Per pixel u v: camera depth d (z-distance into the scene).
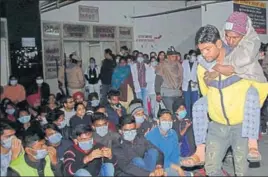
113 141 4.43
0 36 9.92
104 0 12.49
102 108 5.43
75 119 5.40
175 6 14.01
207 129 3.70
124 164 4.16
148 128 4.92
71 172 3.98
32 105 8.34
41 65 10.66
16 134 4.61
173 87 8.13
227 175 3.81
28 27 10.37
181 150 4.88
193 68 8.29
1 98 8.70
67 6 11.64
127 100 8.67
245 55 3.29
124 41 13.00
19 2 10.20
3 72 10.00
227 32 3.33
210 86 3.50
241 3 9.80
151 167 4.08
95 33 12.33
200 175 4.02
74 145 4.11
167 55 8.45
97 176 4.10
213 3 10.53
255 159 3.34
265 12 9.81
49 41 11.31
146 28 13.40
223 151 3.62
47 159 3.97
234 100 3.41
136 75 8.77
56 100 7.74
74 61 10.21
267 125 7.06
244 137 3.47
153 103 8.79
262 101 3.52
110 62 10.01
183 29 14.16
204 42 3.32
